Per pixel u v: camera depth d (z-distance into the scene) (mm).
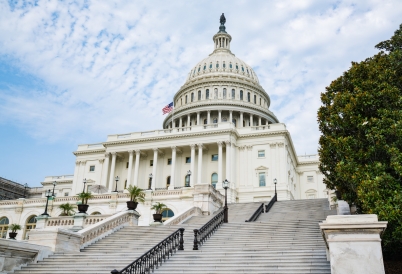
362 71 19141
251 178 60000
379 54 20125
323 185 70375
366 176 16281
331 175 19719
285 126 62781
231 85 90625
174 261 15242
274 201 34875
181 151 64875
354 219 8172
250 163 61000
